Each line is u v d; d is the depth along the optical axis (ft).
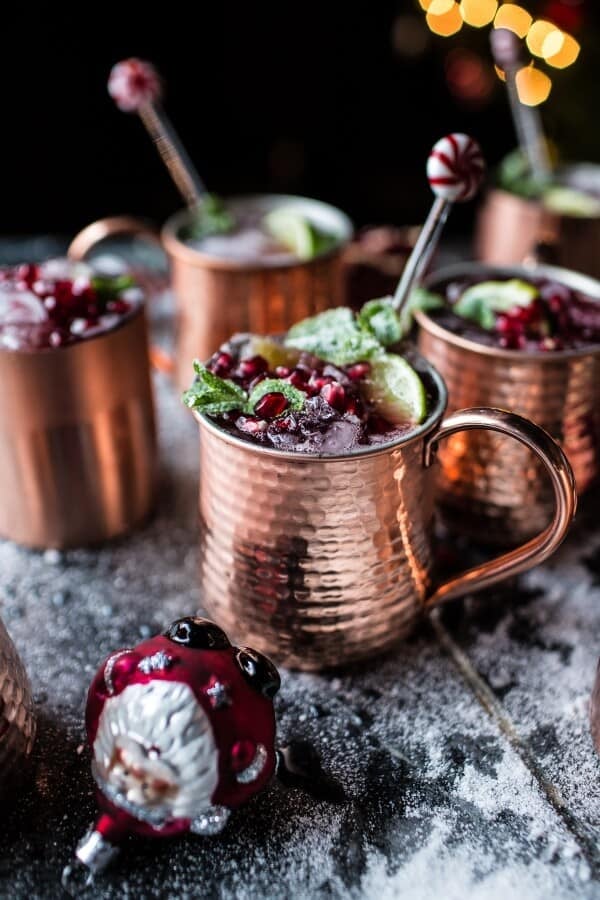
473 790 1.30
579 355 1.48
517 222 2.08
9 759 1.24
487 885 1.21
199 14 2.65
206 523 1.40
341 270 1.88
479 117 2.97
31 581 1.58
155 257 2.35
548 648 1.48
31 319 1.49
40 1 2.50
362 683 1.43
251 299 1.77
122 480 1.61
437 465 1.58
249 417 1.32
